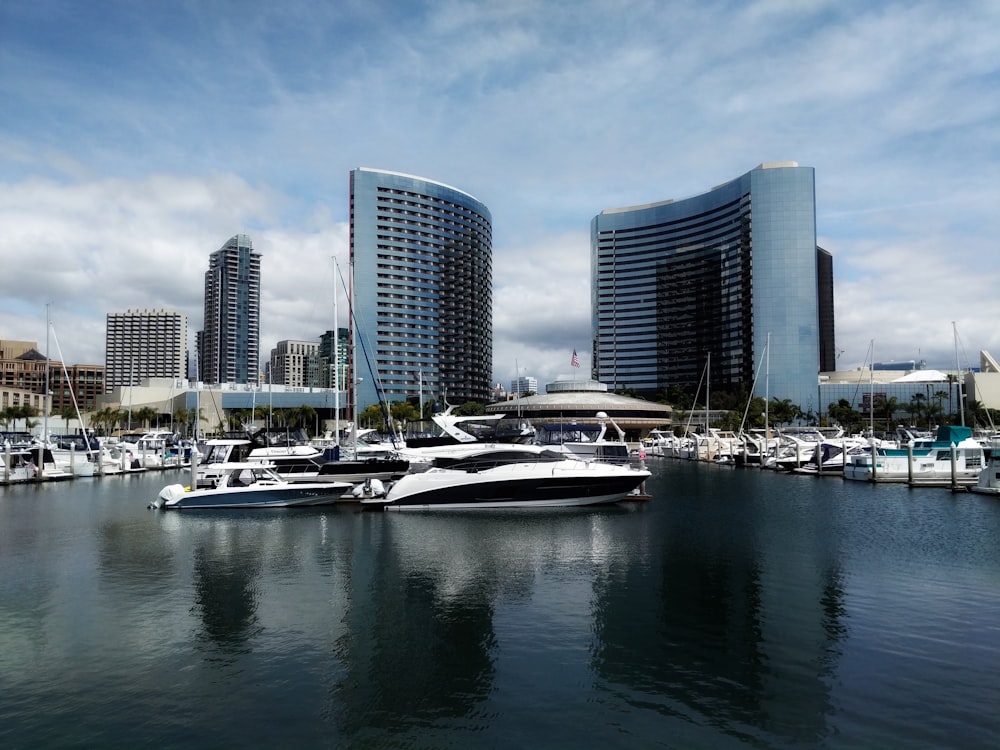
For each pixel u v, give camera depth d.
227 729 16.39
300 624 23.69
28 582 29.16
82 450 89.06
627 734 16.00
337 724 16.64
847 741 15.55
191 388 193.50
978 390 183.25
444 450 58.62
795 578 28.84
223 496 48.94
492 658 20.53
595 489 49.09
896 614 23.86
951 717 16.52
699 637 22.02
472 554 34.19
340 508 49.19
